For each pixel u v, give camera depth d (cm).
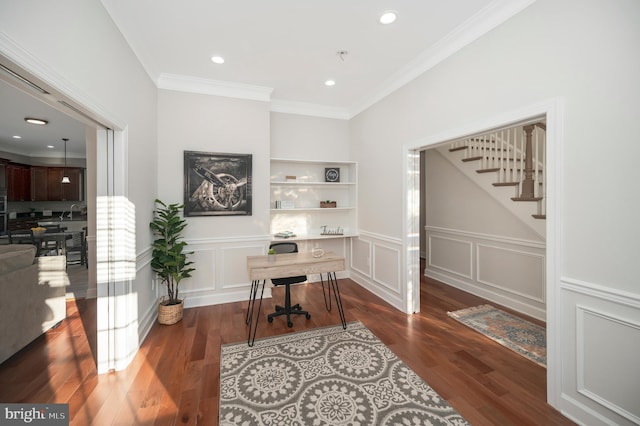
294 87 363
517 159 351
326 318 315
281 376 210
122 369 220
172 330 286
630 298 144
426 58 283
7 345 224
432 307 346
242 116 363
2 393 192
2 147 618
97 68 180
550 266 179
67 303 355
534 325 293
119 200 222
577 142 165
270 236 379
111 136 220
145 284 280
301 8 212
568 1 169
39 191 682
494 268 365
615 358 151
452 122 258
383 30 240
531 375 211
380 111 375
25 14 117
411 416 170
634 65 141
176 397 188
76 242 596
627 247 146
